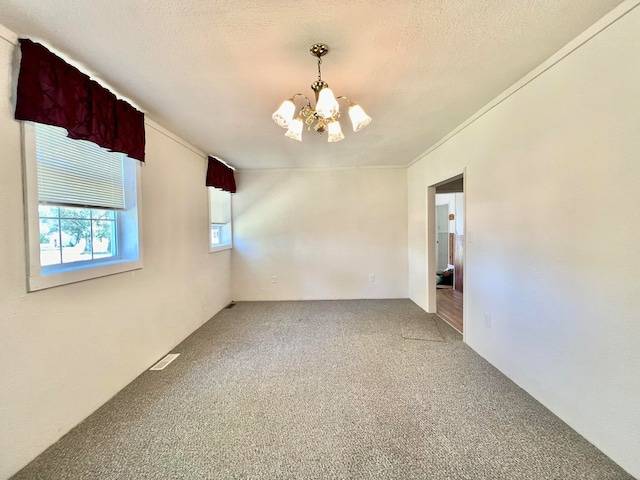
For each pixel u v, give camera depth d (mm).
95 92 1880
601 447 1566
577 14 1438
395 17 1419
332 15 1395
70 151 1903
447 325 3662
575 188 1693
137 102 2326
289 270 5055
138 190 2482
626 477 1414
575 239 1701
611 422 1510
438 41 1623
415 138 3428
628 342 1422
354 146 3709
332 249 5031
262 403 2070
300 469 1501
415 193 4547
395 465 1519
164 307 2893
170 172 3027
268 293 5066
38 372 1604
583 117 1625
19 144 1517
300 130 2014
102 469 1507
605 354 1534
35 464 1535
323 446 1656
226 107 2428
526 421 1832
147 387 2287
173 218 3084
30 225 1554
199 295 3717
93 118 1855
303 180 4984
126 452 1619
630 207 1399
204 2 1292
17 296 1501
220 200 4695
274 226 5023
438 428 1788
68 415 1782
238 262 5051
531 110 2010
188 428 1812
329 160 4465
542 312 1972
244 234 5039
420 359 2721
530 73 1986
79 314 1875
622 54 1405
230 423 1859
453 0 1314
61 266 1894
